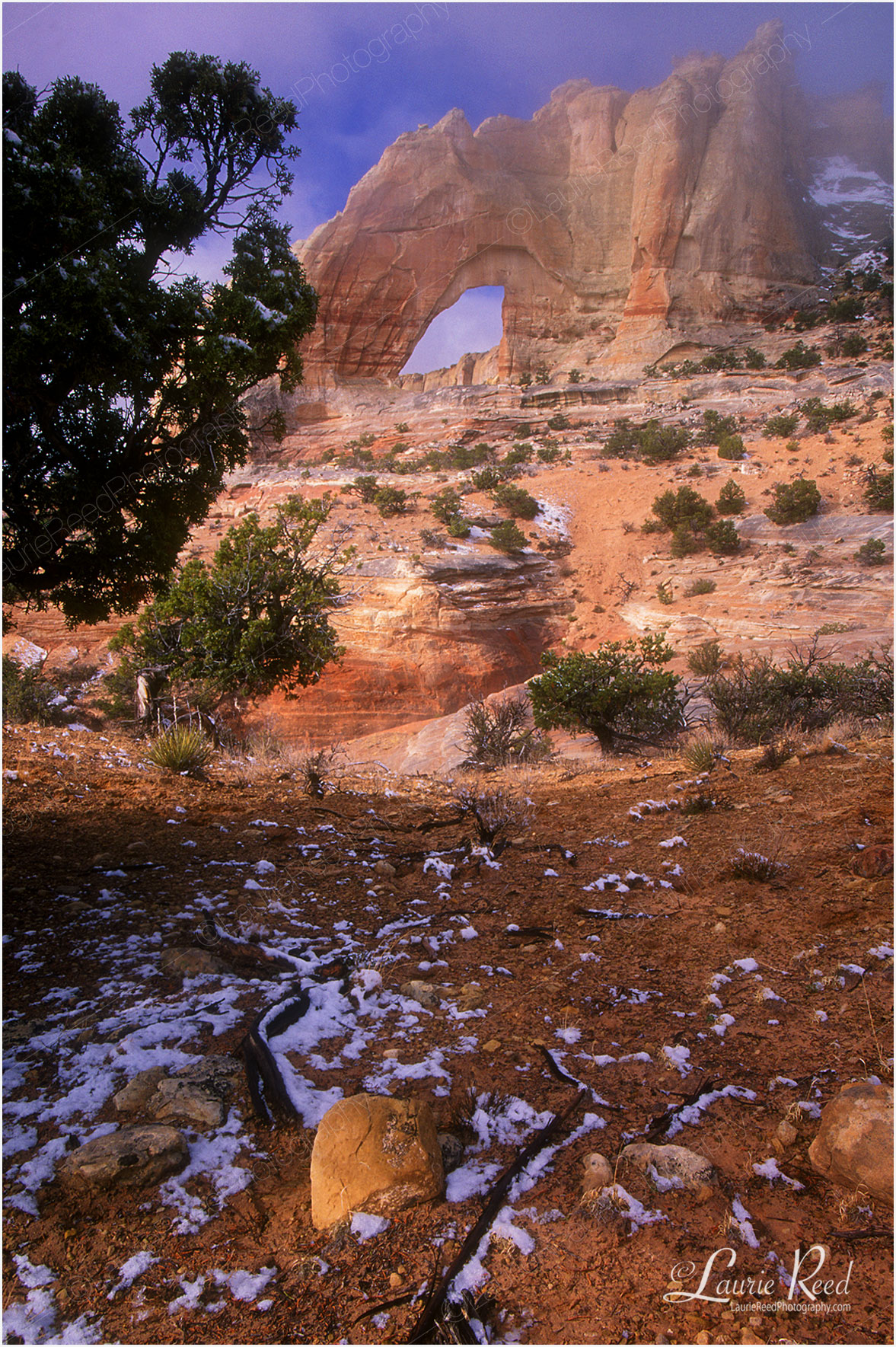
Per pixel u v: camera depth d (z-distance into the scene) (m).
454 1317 1.59
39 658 40.50
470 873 5.03
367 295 142.62
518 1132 2.29
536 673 51.59
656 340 131.62
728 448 70.12
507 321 153.88
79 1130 2.29
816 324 123.50
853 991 3.02
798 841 5.00
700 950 3.62
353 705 47.28
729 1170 2.09
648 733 15.41
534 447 88.81
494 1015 3.06
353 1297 1.71
